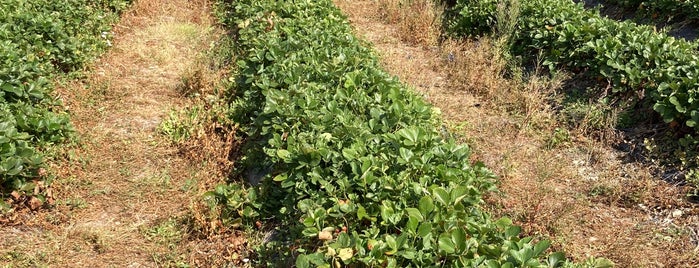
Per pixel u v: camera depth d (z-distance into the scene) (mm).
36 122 5707
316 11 8367
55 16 8047
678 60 6594
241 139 6059
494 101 7176
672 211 5031
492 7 9047
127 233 4918
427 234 3455
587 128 6383
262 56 6805
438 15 9797
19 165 4875
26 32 7305
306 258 3496
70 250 4664
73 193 5359
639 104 6480
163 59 8406
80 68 7625
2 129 5156
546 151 6094
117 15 9523
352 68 6109
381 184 4027
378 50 8875
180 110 7004
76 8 8648
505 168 5668
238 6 9164
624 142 6066
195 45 9117
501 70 7965
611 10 10062
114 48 8578
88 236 4797
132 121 6770
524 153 6062
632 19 9562
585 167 5805
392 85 5730
